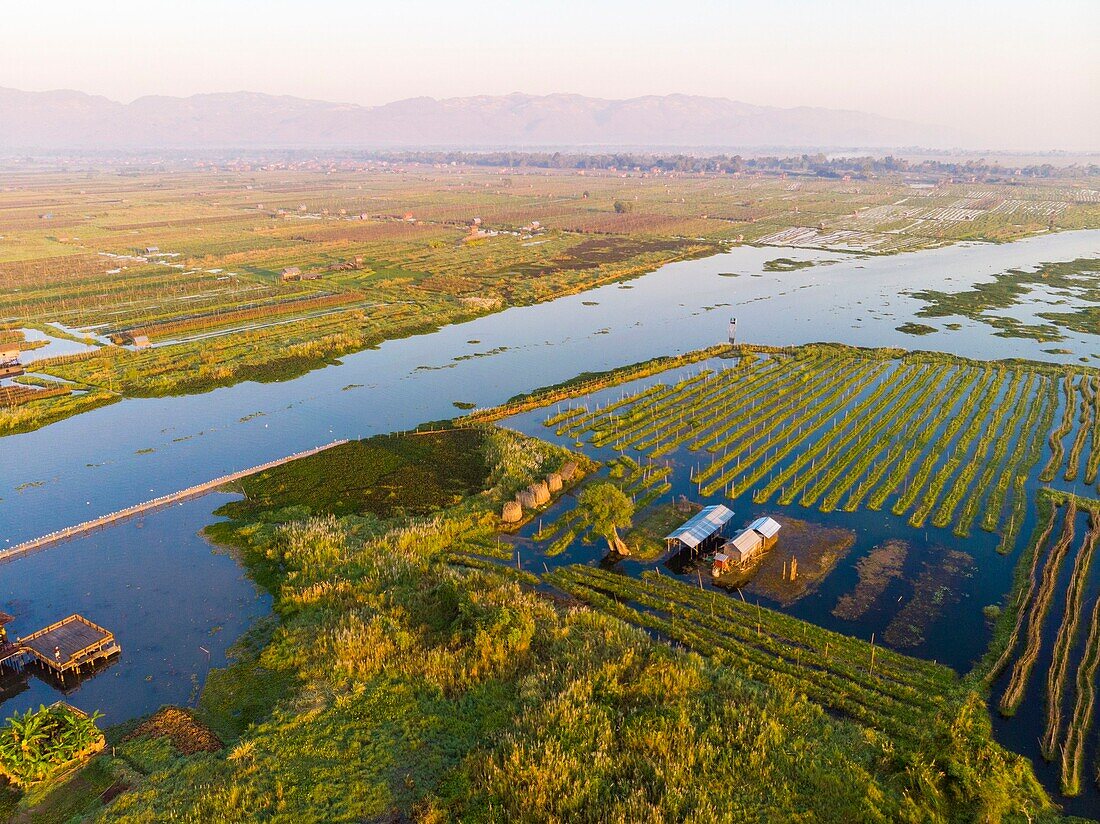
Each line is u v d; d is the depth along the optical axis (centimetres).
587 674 5053
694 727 4591
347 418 10575
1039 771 4384
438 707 4906
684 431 9806
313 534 7075
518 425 10175
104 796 4269
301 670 5319
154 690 5216
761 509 7688
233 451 9494
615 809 3962
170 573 6712
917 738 4453
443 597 6119
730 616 5928
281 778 4297
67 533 7306
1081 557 6500
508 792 4138
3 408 10544
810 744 4459
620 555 6938
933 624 5769
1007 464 8462
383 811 4081
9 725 4844
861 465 8575
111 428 10175
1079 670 5131
